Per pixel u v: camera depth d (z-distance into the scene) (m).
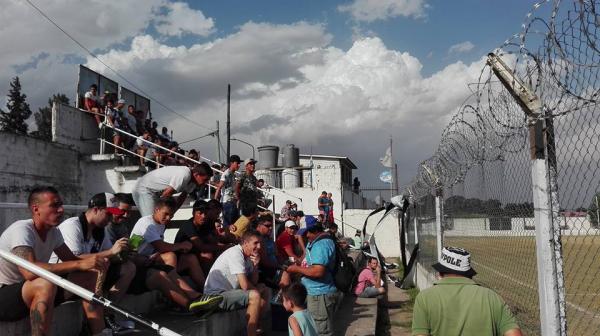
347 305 10.43
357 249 19.42
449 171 7.61
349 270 6.14
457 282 3.37
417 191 12.54
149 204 7.22
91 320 4.51
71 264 4.25
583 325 4.84
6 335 3.90
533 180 3.68
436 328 3.31
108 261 4.67
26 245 4.09
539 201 3.61
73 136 13.76
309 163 31.53
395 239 24.42
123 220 5.83
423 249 12.14
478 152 5.28
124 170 13.16
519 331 3.21
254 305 5.73
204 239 7.06
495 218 5.56
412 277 13.70
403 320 9.91
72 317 4.70
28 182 11.95
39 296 3.85
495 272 5.62
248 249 6.02
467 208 7.26
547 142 3.61
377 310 10.17
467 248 7.32
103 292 4.87
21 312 3.91
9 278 4.11
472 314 3.24
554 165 3.60
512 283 4.91
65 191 12.91
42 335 3.84
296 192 26.23
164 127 17.22
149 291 5.63
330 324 5.93
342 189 25.97
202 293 6.27
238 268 5.93
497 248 5.50
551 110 3.39
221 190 10.50
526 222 4.31
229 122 25.16
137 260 5.52
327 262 5.85
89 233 5.16
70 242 4.95
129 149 14.72
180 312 5.82
